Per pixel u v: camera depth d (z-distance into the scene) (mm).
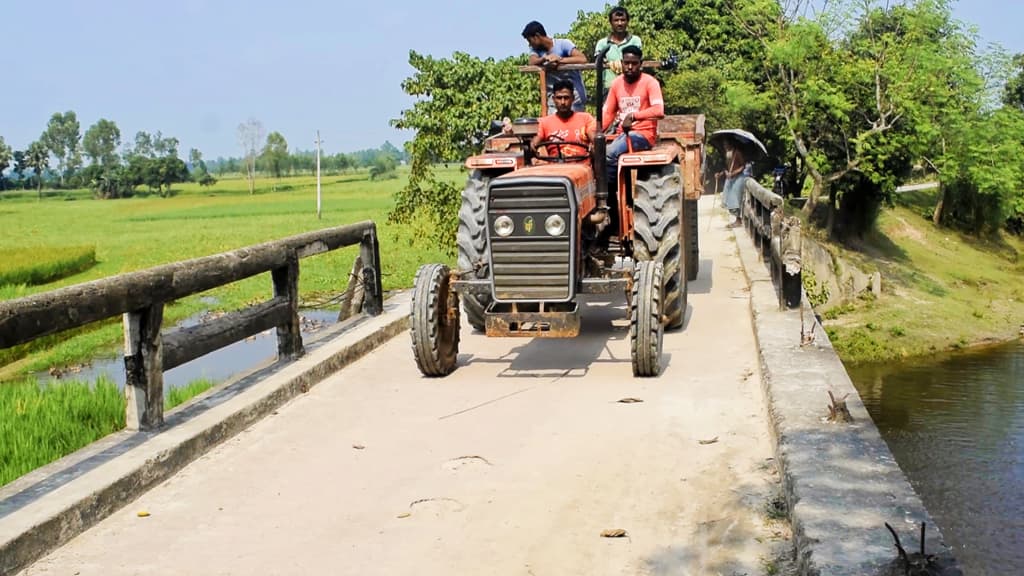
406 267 23750
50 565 4691
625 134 8969
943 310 33656
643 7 39031
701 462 5812
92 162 187125
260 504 5422
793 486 4641
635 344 7602
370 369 8508
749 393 7242
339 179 154875
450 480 5680
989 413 20656
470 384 7840
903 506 4289
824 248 33031
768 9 35000
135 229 52250
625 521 5004
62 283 26750
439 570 4500
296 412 7211
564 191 7379
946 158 36250
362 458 6141
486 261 8797
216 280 6965
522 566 4520
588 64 10141
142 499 5535
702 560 4512
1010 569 11602
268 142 170375
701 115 12047
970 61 34781
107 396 9039
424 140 17750
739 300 11133
